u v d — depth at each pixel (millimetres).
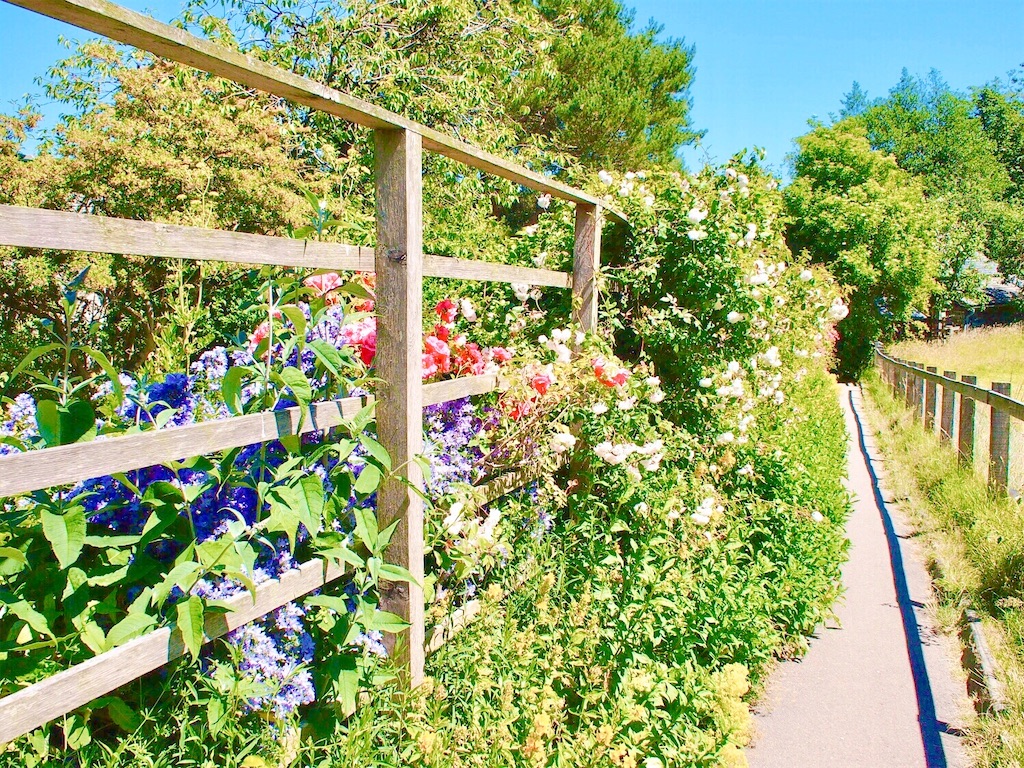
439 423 2826
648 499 3561
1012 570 4520
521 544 3021
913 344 24484
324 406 1998
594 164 19578
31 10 1303
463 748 2148
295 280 2121
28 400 2209
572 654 2678
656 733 2711
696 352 4516
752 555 4445
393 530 2162
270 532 1972
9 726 1280
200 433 1617
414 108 9336
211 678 1791
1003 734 3111
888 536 6168
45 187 7898
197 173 7578
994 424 5969
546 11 19141
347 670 2012
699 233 4219
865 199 26562
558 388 3275
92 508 1866
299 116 9422
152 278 7086
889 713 3521
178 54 1513
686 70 23094
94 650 1587
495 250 4859
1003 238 37719
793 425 6582
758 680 3746
